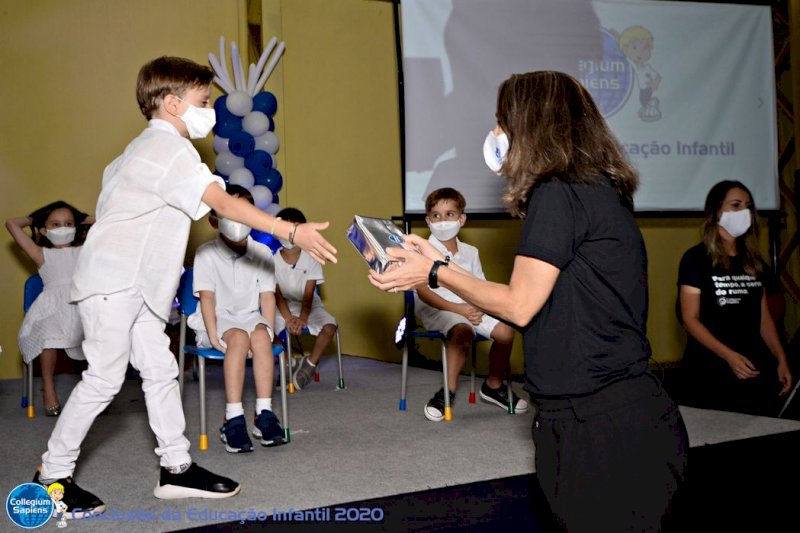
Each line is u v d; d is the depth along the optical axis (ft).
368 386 14.75
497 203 17.17
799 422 10.00
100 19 17.51
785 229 20.40
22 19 17.02
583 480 3.93
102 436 10.50
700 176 18.74
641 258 4.14
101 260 6.93
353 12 19.49
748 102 19.12
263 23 18.37
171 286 7.20
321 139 19.17
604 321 3.97
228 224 8.90
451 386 12.32
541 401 4.16
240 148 16.48
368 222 4.95
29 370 11.99
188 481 7.47
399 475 8.15
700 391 10.51
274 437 9.41
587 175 4.04
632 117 18.26
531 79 4.36
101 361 6.94
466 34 17.12
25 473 8.57
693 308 10.59
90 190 17.47
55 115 17.25
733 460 8.70
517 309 3.91
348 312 19.31
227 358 9.49
